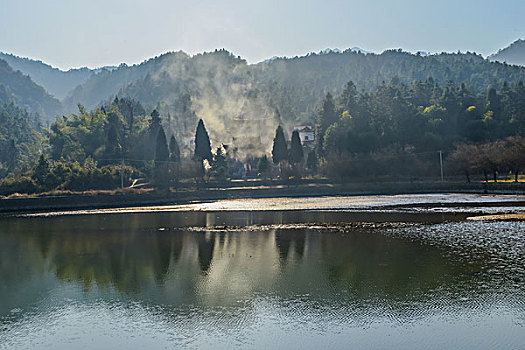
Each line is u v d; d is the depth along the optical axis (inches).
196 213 2755.9
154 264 1286.9
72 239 1776.6
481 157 4097.0
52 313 888.9
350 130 5364.2
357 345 708.0
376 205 2925.7
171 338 753.0
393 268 1161.4
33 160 5920.3
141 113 7741.1
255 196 4138.8
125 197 3560.5
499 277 1055.6
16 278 1160.8
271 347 707.4
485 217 2084.2
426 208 2623.0
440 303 885.8
